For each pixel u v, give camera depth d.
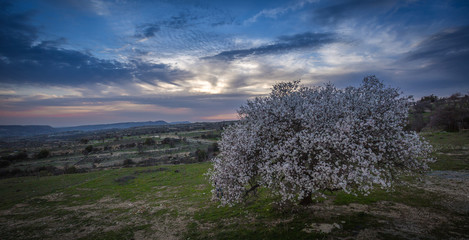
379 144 12.72
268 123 15.15
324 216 15.73
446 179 23.58
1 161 76.81
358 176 12.16
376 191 21.20
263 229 15.22
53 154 101.56
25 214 26.95
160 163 68.94
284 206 18.41
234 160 14.27
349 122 12.55
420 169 13.83
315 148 12.77
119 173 51.41
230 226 16.98
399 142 12.91
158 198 29.70
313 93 16.48
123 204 28.28
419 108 92.50
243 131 15.24
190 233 16.94
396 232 12.66
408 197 18.94
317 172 12.46
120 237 17.75
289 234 13.72
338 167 12.73
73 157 91.94
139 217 22.39
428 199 18.14
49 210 28.02
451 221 13.82
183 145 101.19
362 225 13.83
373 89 15.04
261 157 14.50
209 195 28.55
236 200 15.31
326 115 14.16
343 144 12.53
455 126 63.88
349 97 14.77
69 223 22.45
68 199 33.19
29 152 110.75
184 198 28.42
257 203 21.67
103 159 83.75
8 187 44.12
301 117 13.60
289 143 13.19
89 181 45.41
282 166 12.72
